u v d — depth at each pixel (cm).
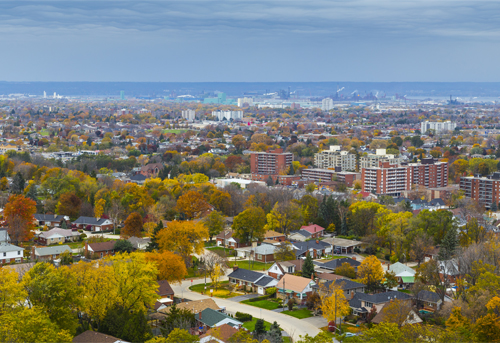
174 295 17450
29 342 10981
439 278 16912
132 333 12544
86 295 13438
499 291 14050
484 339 11881
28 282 13062
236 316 15538
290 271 19362
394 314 14162
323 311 15112
